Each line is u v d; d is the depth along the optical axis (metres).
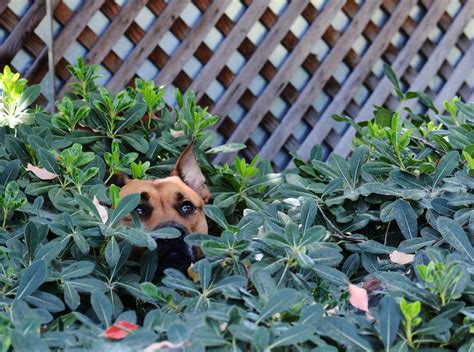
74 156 1.98
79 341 1.62
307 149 3.21
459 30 3.45
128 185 2.00
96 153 2.16
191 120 2.23
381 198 2.12
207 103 3.09
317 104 3.28
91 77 2.30
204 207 1.91
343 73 3.31
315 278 1.92
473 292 1.73
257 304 1.69
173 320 1.69
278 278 1.81
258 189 2.25
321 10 3.20
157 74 3.00
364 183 2.15
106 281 1.88
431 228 2.02
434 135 2.20
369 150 2.24
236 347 1.60
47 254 1.82
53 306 1.77
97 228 1.86
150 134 2.29
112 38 2.93
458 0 3.49
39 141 2.06
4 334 1.59
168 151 2.26
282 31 3.13
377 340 1.70
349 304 1.89
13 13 2.84
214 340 1.59
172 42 3.05
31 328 1.59
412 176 2.08
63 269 1.82
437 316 1.68
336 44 3.22
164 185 2.00
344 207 2.14
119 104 2.15
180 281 1.77
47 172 2.03
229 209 2.16
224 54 3.06
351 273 2.00
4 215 1.94
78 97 2.34
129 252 1.88
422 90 3.39
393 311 1.66
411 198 2.04
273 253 1.83
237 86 3.10
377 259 2.02
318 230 1.80
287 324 1.67
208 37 3.10
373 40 3.29
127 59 2.95
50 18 2.84
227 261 1.84
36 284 1.72
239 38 3.07
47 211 2.06
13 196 1.93
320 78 3.21
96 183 2.04
